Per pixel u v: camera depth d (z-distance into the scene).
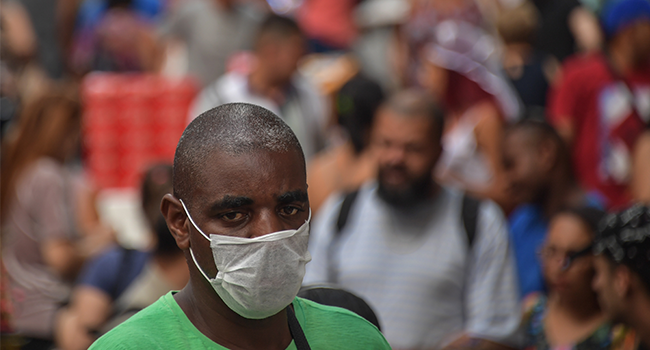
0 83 21.36
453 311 12.00
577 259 11.38
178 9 26.00
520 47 22.22
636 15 19.31
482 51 21.48
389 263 12.15
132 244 19.34
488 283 11.87
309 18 29.27
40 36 30.95
